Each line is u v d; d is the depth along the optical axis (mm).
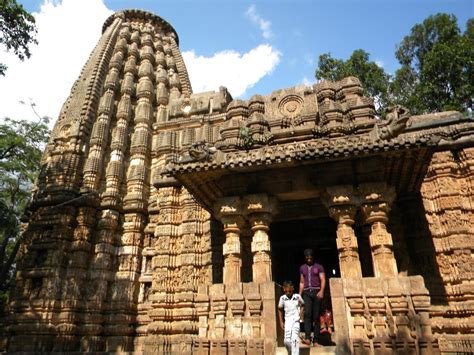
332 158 9609
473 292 10867
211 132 19156
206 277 14414
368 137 10102
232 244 10547
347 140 10414
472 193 12203
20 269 18266
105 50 24422
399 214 12875
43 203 18859
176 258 15297
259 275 9945
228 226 10719
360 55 25266
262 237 10430
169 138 20250
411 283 8641
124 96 23156
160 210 16172
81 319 16766
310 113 13977
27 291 17141
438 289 11508
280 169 10641
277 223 14992
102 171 20531
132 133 22328
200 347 9094
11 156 23609
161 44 27734
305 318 9055
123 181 20609
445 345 10539
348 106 14023
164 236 15531
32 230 18688
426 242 12148
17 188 25453
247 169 10359
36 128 24562
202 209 15719
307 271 9508
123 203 19797
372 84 24250
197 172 10289
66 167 19672
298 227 14789
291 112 14414
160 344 13461
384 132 9461
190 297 14172
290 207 13227
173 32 30172
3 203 23828
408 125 13352
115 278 18062
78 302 16953
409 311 8352
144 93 23422
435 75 21047
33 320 16250
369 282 8875
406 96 23984
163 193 16453
